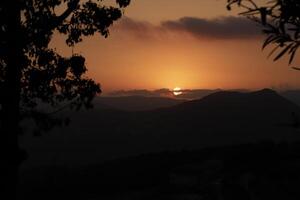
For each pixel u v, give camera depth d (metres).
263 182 27.16
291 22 5.65
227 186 28.31
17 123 18.95
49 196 39.81
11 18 18.12
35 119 20.44
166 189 32.59
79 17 19.91
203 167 34.06
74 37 20.03
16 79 18.73
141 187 36.62
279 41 5.65
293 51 5.62
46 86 20.47
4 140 18.77
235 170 30.73
